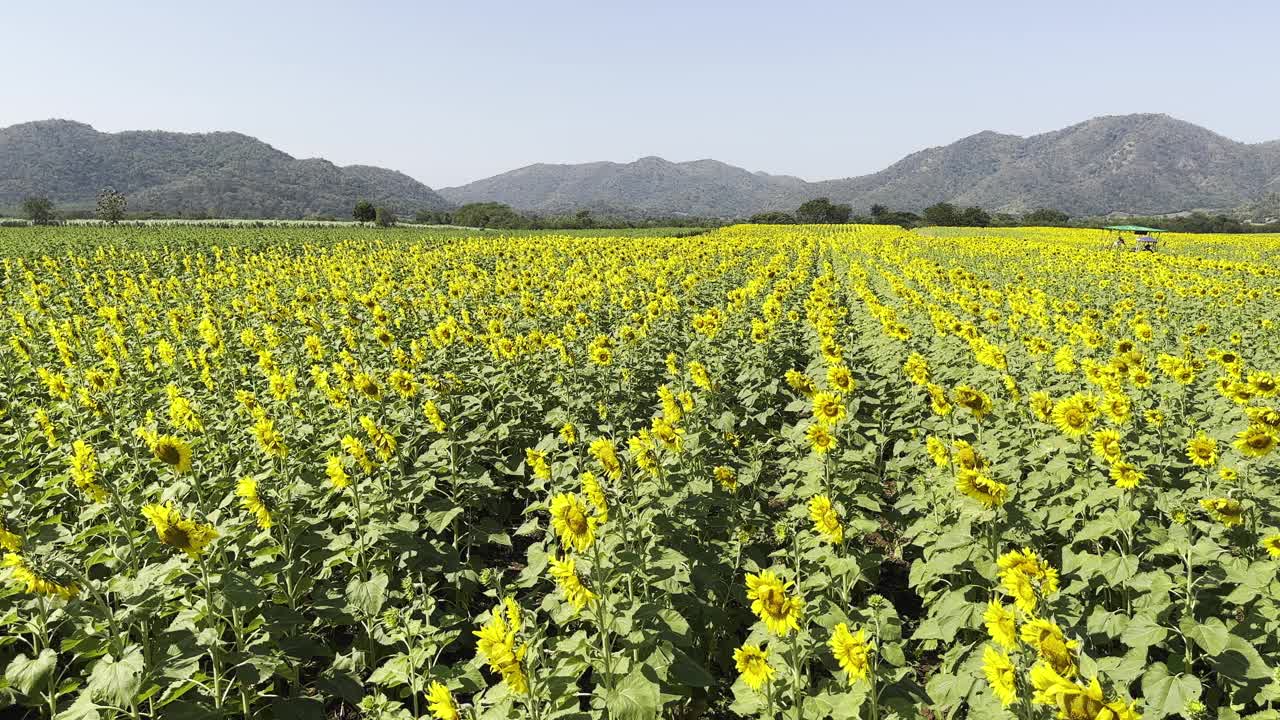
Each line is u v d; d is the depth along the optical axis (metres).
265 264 33.88
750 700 4.57
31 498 6.85
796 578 5.64
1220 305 19.31
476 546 8.23
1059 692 2.96
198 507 6.58
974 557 5.54
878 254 44.41
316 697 5.26
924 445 8.80
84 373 11.84
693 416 9.28
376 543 6.46
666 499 6.48
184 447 5.96
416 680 4.82
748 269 34.25
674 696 4.61
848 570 5.57
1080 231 86.06
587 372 11.57
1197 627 4.61
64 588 4.20
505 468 8.98
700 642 6.11
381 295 23.61
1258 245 57.84
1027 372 11.74
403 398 9.83
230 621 5.25
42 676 4.19
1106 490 5.91
